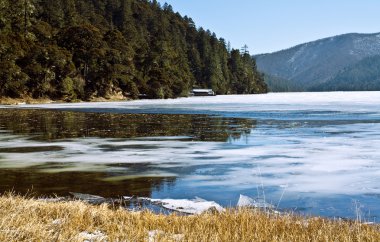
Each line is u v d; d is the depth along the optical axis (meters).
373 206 8.95
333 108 50.62
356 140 20.31
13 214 5.87
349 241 5.41
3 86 75.69
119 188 10.77
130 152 17.25
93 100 91.50
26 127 28.39
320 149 17.53
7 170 13.41
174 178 12.15
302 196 9.88
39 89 81.69
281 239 5.35
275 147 18.39
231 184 11.29
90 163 14.71
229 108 55.09
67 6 135.50
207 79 157.50
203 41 175.00
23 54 80.50
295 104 64.69
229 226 5.96
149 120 34.75
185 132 25.17
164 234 5.54
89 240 5.28
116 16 165.62
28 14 98.25
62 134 24.06
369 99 85.44
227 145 19.30
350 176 12.08
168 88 112.94
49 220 5.98
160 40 131.50
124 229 5.74
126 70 103.00
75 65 94.00
